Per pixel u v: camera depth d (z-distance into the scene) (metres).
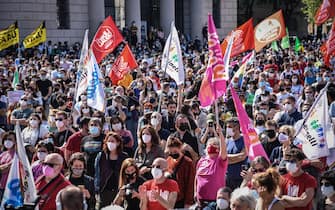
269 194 11.61
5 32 39.53
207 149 14.30
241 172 14.76
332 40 28.92
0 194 15.19
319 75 33.75
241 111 14.79
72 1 67.06
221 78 16.61
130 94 26.47
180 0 81.00
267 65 38.88
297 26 104.06
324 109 15.25
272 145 16.80
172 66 22.97
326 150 15.24
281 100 28.08
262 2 104.31
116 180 15.27
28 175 12.41
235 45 31.27
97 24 68.56
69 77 36.19
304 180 12.86
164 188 13.37
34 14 64.69
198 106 22.69
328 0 36.75
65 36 66.50
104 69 37.75
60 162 12.88
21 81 35.00
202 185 14.18
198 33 80.44
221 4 82.06
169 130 21.52
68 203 9.90
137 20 72.25
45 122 21.05
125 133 18.25
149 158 15.60
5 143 15.74
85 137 16.91
